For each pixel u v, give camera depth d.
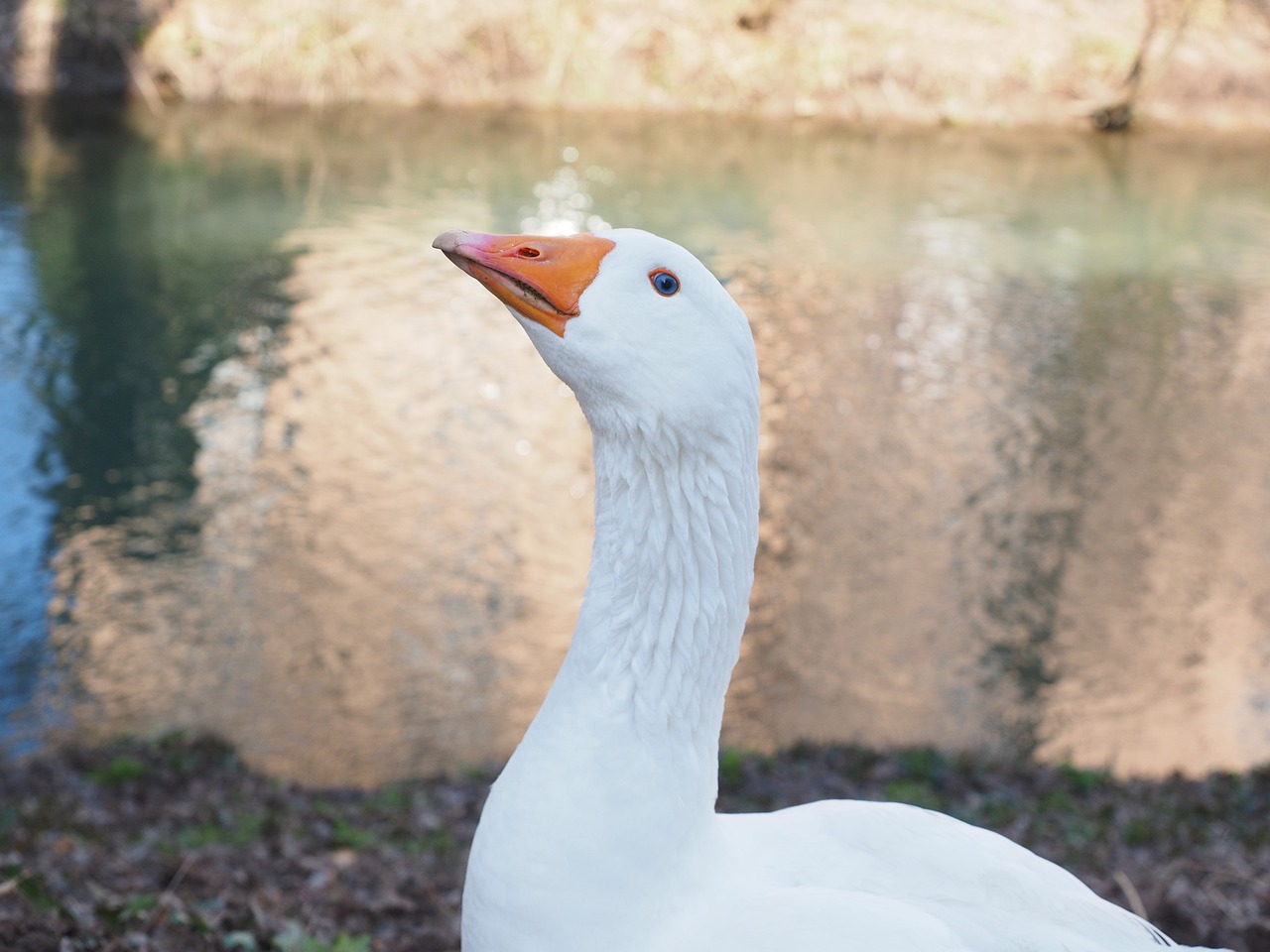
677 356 2.00
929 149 25.70
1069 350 17.02
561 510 12.29
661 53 26.72
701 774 2.06
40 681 8.78
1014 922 2.09
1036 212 22.42
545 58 26.30
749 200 21.98
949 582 11.46
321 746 8.19
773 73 26.94
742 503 2.08
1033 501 13.11
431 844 5.58
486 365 15.31
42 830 5.38
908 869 2.14
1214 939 4.62
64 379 14.22
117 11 24.45
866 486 13.27
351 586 10.64
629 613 2.05
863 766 7.22
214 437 13.21
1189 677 10.09
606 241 2.05
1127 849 5.60
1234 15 28.45
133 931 3.64
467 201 20.81
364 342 15.68
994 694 9.70
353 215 19.88
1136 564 11.97
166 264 17.56
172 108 24.30
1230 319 18.23
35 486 11.93
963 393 15.59
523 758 2.05
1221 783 7.02
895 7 27.91
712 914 2.01
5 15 24.11
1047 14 28.25
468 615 10.31
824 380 15.73
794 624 10.64
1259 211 23.05
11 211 19.00
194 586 10.42
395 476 12.73
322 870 4.99
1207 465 14.10
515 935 1.99
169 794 6.54
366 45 25.48
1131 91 27.77
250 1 25.28
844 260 19.59
